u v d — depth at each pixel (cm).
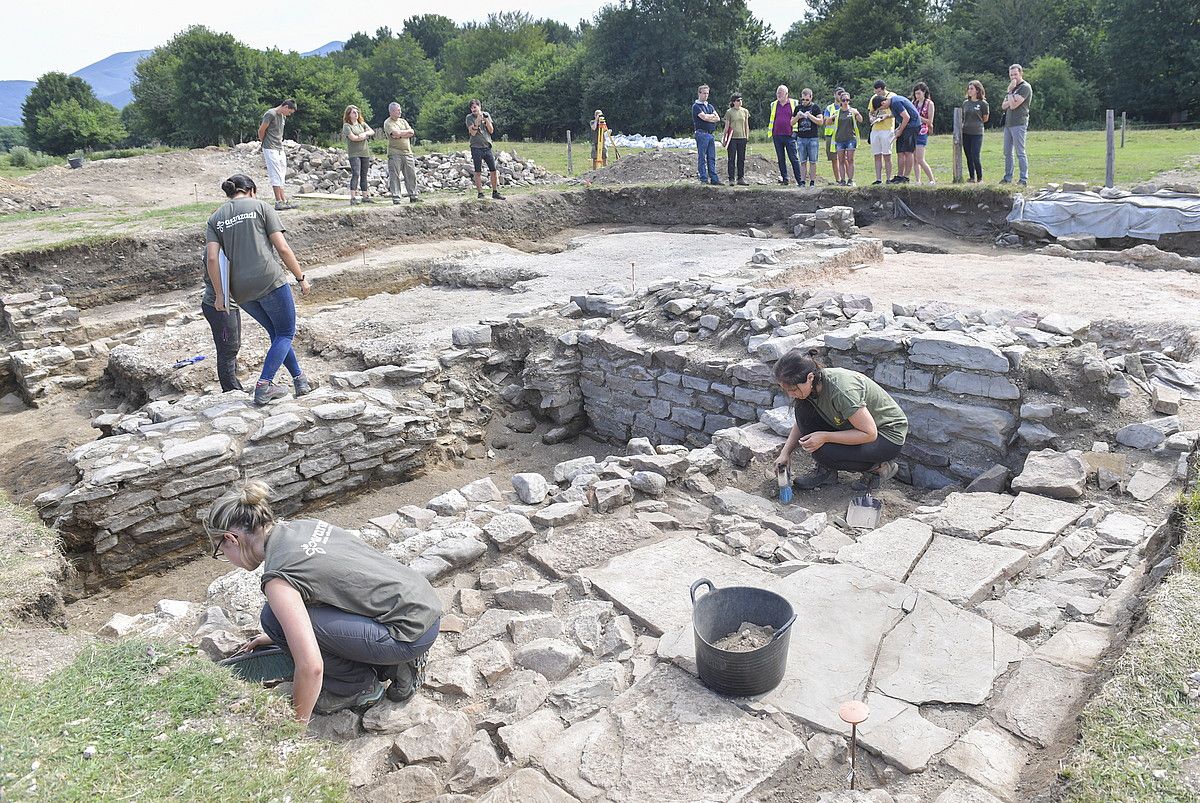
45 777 237
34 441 823
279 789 250
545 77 4512
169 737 263
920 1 4897
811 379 471
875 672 323
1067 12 4162
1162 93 3606
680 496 506
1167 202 1073
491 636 369
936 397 571
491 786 283
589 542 445
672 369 729
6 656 311
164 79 4903
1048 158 1683
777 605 326
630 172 1878
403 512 512
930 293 884
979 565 391
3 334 1015
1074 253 1068
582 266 1128
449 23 8212
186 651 314
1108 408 532
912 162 1387
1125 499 455
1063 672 315
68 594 541
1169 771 235
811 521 457
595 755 286
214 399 673
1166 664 274
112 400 920
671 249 1227
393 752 300
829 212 1253
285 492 625
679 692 313
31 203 1695
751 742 284
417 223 1414
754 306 729
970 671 320
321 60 4472
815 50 5122
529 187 1761
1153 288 861
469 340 822
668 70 4181
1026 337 580
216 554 327
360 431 661
